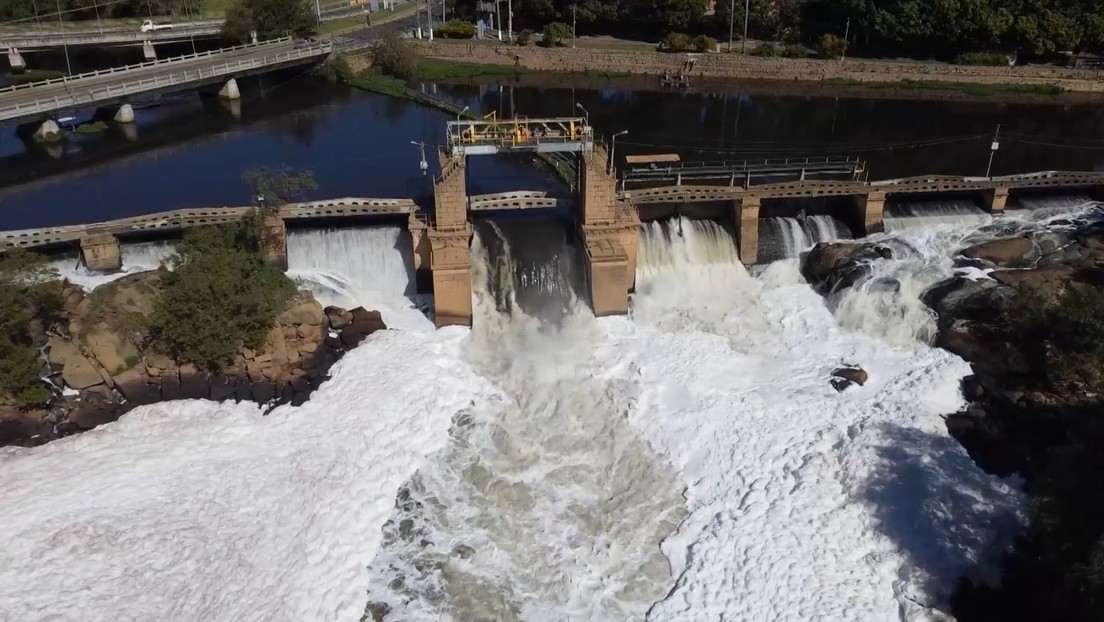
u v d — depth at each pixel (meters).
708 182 86.25
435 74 151.75
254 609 45.25
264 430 56.91
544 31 163.38
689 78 151.75
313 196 86.31
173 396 59.97
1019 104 131.38
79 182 93.44
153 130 115.56
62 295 61.97
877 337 65.69
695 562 48.62
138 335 60.47
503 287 69.56
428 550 49.66
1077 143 108.12
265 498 51.41
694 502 52.75
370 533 50.41
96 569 46.38
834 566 47.03
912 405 57.34
